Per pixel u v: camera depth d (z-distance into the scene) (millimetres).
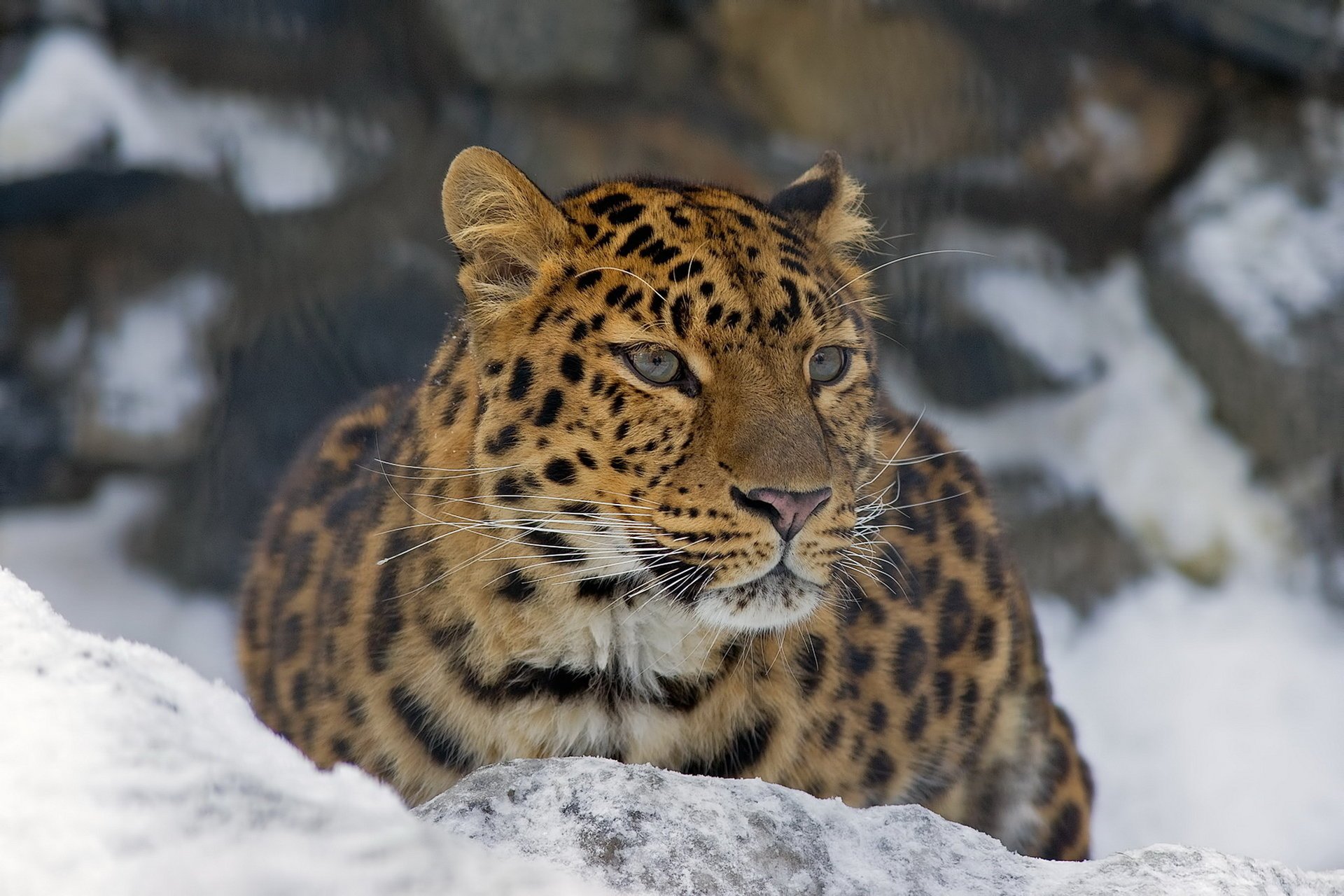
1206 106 20062
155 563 16625
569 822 4652
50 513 16906
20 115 17094
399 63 18297
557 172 18234
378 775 7156
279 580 8805
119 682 3988
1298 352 18203
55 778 3508
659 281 6828
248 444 16812
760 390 6770
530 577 6898
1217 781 15023
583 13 18484
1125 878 4766
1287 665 16422
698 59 19359
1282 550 17641
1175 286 19078
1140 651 16672
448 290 17453
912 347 18547
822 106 19312
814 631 7352
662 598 6926
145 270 17344
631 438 6785
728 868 4527
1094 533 17547
